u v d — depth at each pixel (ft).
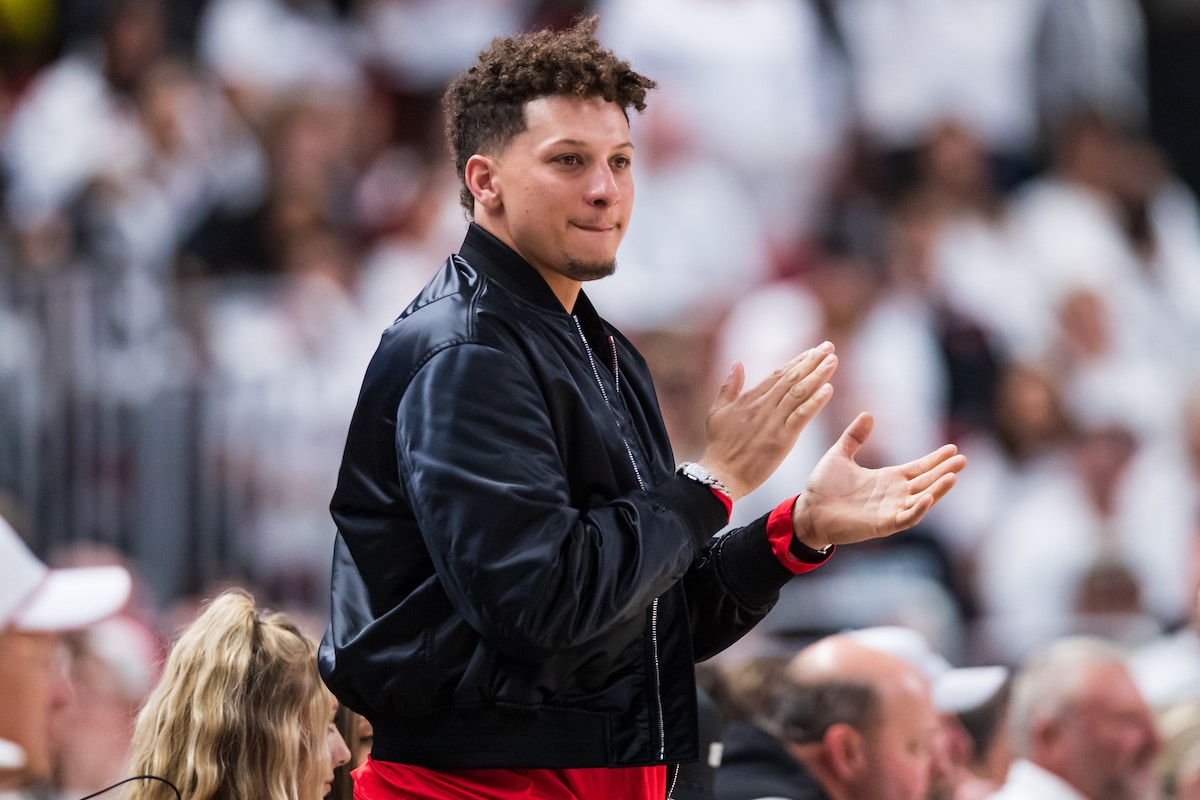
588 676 24.35
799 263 98.37
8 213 96.27
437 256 93.15
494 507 23.11
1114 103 110.42
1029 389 96.02
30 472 72.95
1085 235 104.22
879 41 105.40
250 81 97.60
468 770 24.67
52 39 103.60
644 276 94.32
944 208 102.27
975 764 48.88
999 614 90.79
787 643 76.74
